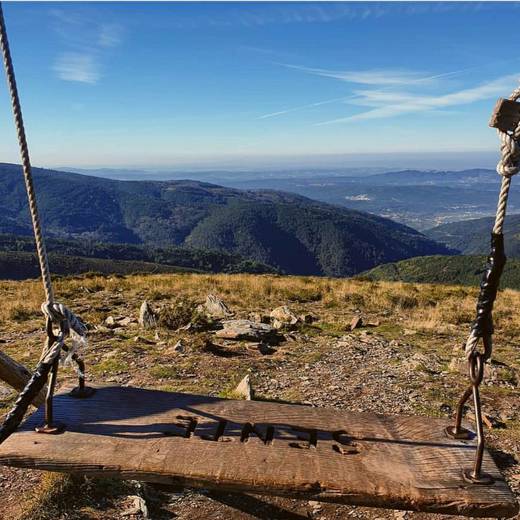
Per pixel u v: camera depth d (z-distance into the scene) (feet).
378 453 7.68
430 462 7.44
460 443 8.01
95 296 49.19
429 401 20.94
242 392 20.51
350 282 64.64
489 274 6.86
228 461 7.40
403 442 8.05
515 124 6.51
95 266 460.96
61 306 8.15
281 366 26.35
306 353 29.14
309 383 23.45
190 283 58.59
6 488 13.08
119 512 12.22
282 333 33.83
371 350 30.12
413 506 6.71
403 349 30.63
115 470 7.32
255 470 7.17
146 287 56.03
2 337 31.91
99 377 23.30
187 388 21.84
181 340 30.07
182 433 8.22
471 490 6.79
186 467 7.23
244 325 33.86
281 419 8.79
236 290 54.44
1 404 19.11
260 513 12.62
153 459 7.41
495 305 49.16
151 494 13.08
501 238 6.80
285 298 50.88
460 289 61.26
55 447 7.73
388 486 6.83
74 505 12.26
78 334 8.35
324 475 7.07
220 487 7.14
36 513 11.78
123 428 8.36
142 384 22.43
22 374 12.78
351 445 7.94
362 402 20.85
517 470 14.46
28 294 48.52
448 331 36.88
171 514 12.45
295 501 13.19
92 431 8.25
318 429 8.46
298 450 7.74
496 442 16.48
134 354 27.09
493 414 19.44
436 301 51.08
